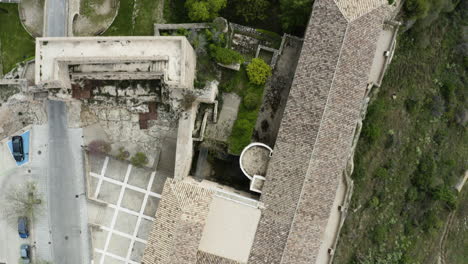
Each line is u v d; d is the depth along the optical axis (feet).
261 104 135.64
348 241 151.94
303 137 115.44
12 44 139.33
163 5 135.54
